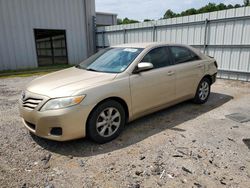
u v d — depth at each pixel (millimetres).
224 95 6125
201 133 3641
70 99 2893
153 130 3773
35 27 12164
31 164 2785
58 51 14234
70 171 2637
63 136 2922
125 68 3607
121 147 3191
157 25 10180
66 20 13328
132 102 3584
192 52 4941
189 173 2570
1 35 11086
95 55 4516
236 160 2826
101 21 18422
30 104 3082
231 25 7715
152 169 2650
